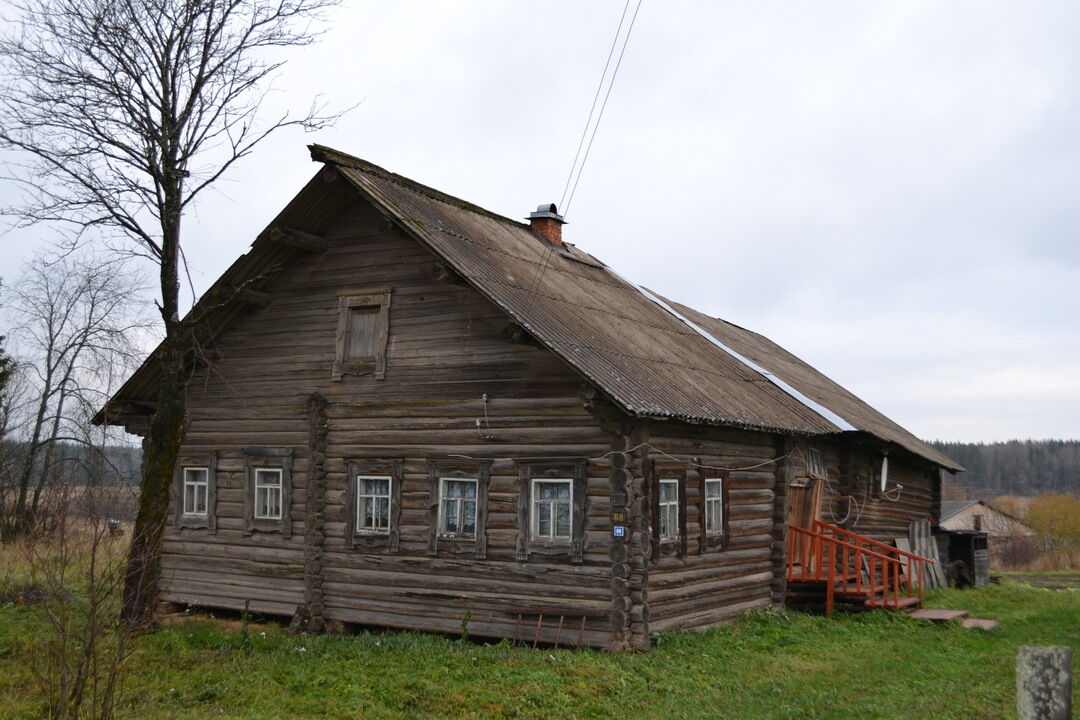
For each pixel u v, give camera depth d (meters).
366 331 17.36
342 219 17.77
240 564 18.27
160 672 13.26
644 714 11.18
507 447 15.57
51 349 37.22
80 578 15.55
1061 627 17.31
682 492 15.74
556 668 13.10
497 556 15.45
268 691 12.34
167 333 16.30
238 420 18.61
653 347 18.22
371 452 16.91
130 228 15.91
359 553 16.86
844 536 22.20
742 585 17.33
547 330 14.97
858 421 23.14
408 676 12.83
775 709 11.25
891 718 10.81
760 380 21.53
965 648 15.06
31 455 33.53
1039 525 61.44
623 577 14.33
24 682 12.63
